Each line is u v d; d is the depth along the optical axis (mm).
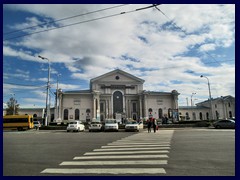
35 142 14961
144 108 65000
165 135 19562
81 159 8477
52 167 7227
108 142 14367
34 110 71250
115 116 63625
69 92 63844
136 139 16047
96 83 66562
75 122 33656
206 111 71938
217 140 14055
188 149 10398
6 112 69875
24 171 6770
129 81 67875
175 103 66250
